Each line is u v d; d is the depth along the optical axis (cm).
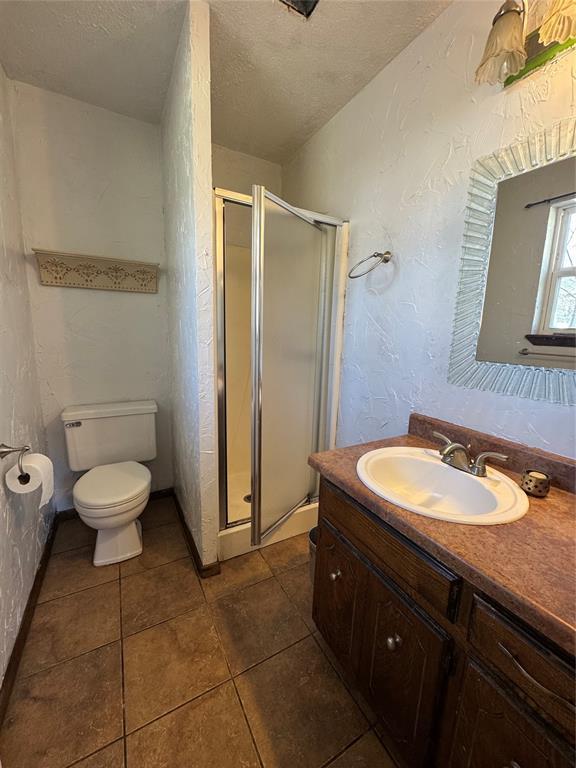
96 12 117
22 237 165
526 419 99
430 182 123
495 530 73
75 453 185
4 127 145
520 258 97
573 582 58
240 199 147
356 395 171
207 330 137
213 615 137
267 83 149
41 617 134
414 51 125
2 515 112
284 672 116
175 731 98
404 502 82
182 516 201
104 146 181
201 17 114
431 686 73
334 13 115
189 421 164
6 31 126
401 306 140
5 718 100
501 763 60
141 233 197
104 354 197
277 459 164
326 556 110
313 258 168
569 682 50
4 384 122
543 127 90
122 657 119
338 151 172
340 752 94
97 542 164
